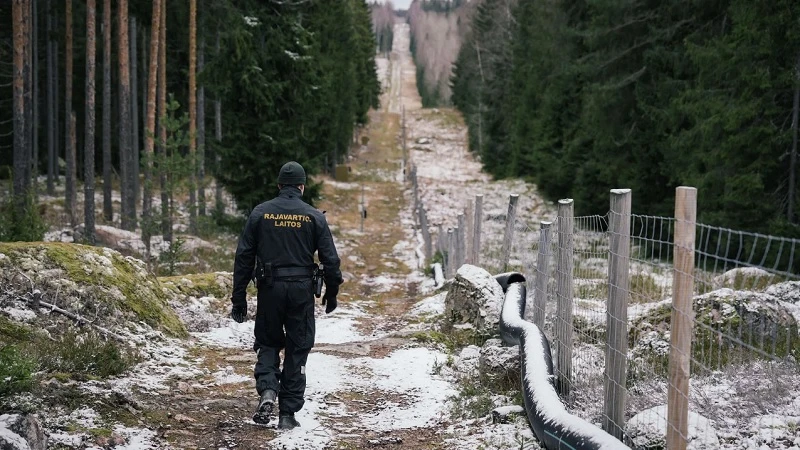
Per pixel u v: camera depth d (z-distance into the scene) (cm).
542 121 3784
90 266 791
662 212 2388
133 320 783
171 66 3506
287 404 539
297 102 2262
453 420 575
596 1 2448
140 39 3634
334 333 1020
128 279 830
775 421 451
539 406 493
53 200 2934
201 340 859
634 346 608
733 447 412
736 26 1791
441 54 15962
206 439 505
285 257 534
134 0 3081
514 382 647
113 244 1905
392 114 10338
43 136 3944
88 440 458
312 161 2353
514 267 1272
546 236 714
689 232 348
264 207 541
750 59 1712
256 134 2216
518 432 512
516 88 4828
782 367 537
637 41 2469
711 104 1847
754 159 1748
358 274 2142
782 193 1752
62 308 723
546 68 4009
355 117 7394
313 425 550
